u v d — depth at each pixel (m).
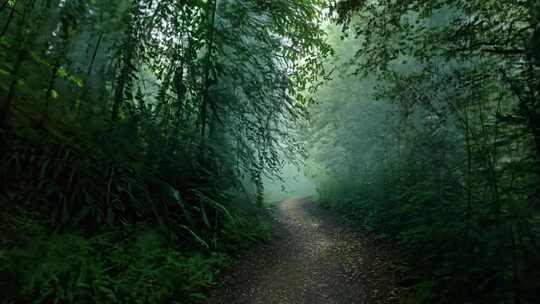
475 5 4.89
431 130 6.47
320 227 11.76
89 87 6.21
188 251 6.20
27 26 4.77
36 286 3.45
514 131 3.91
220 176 8.08
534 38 3.75
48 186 4.89
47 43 5.14
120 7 6.34
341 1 6.07
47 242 3.98
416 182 7.79
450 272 4.32
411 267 5.70
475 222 4.17
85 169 5.39
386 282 5.71
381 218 9.67
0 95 4.91
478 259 4.02
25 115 5.16
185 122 7.55
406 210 7.54
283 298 5.27
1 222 4.05
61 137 5.39
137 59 6.92
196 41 7.39
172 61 7.24
